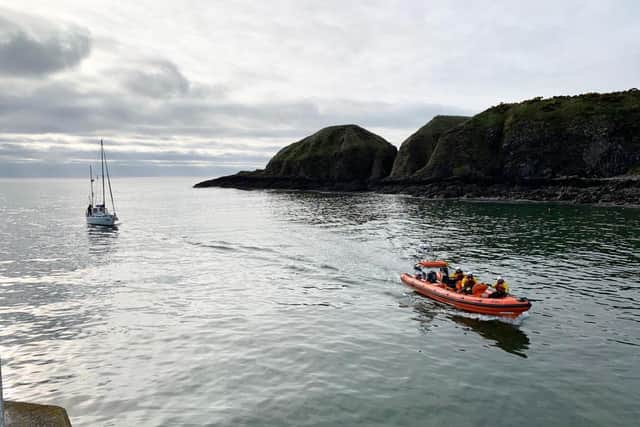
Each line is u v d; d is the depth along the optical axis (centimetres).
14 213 8056
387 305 2225
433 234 4275
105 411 1277
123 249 3953
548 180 8200
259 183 14175
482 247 3578
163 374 1495
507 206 6781
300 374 1484
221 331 1883
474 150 9744
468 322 1975
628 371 1489
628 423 1189
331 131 15038
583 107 9219
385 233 4412
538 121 9331
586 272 2731
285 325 1950
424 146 11712
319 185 12838
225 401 1319
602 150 8312
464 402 1302
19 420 903
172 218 6469
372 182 11844
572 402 1299
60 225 5962
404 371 1503
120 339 1806
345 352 1659
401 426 1184
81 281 2770
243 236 4519
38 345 1752
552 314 2038
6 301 2344
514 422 1197
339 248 3678
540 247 3525
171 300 2345
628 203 6384
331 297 2367
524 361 1575
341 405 1288
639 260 3016
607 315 2014
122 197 12962
